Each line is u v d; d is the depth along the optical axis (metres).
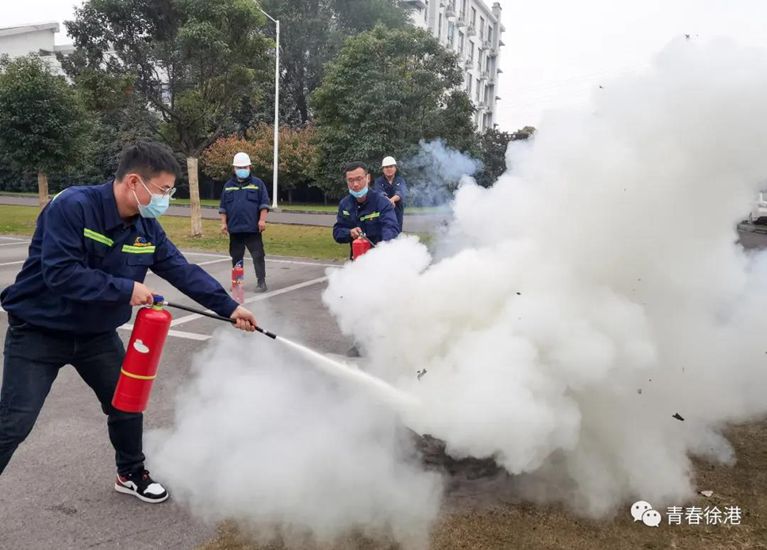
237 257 7.58
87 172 32.03
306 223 17.61
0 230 14.60
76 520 2.53
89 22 12.53
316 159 12.06
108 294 2.19
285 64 31.45
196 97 13.00
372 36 11.23
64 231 2.15
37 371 2.31
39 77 14.74
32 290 2.24
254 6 12.59
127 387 2.39
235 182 7.33
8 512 2.58
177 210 22.73
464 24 41.69
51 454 3.13
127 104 13.07
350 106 11.05
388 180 6.29
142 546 2.36
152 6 12.44
